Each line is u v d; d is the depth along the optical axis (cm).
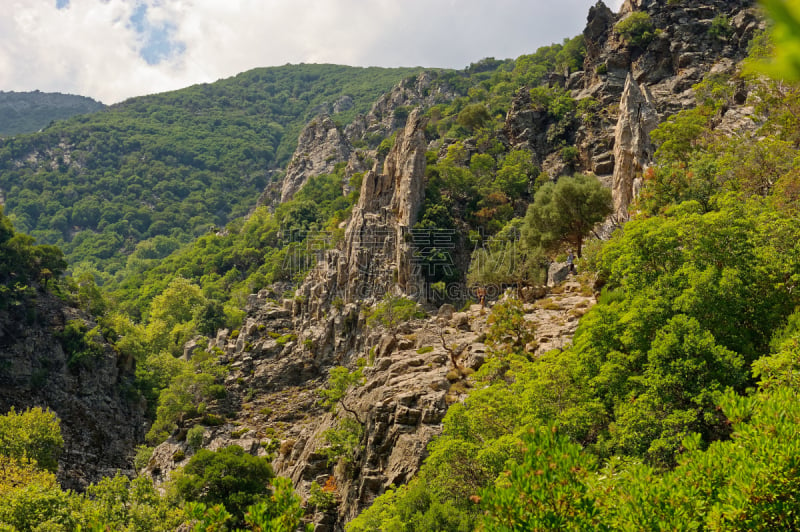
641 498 1941
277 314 12381
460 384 6156
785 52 437
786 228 4003
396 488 5056
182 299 16062
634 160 10681
